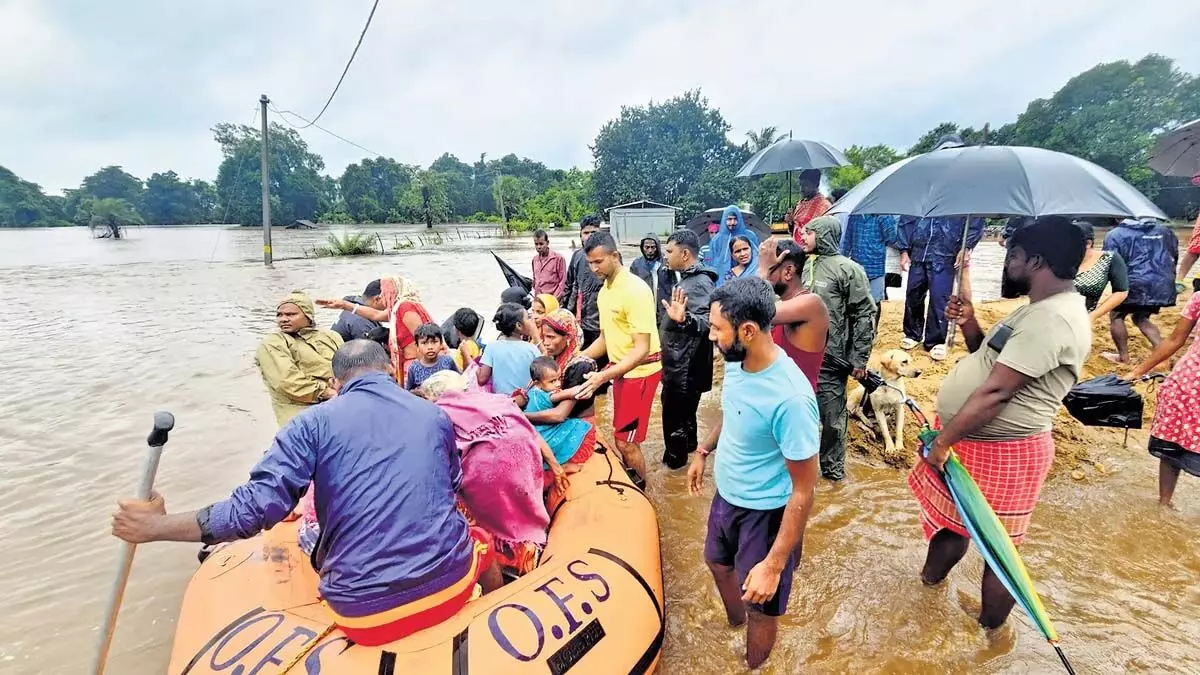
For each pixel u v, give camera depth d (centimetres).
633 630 255
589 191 6388
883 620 305
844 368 427
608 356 462
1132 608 306
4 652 294
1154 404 537
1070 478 439
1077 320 243
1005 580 253
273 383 407
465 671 213
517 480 308
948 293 612
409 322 509
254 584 269
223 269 2292
